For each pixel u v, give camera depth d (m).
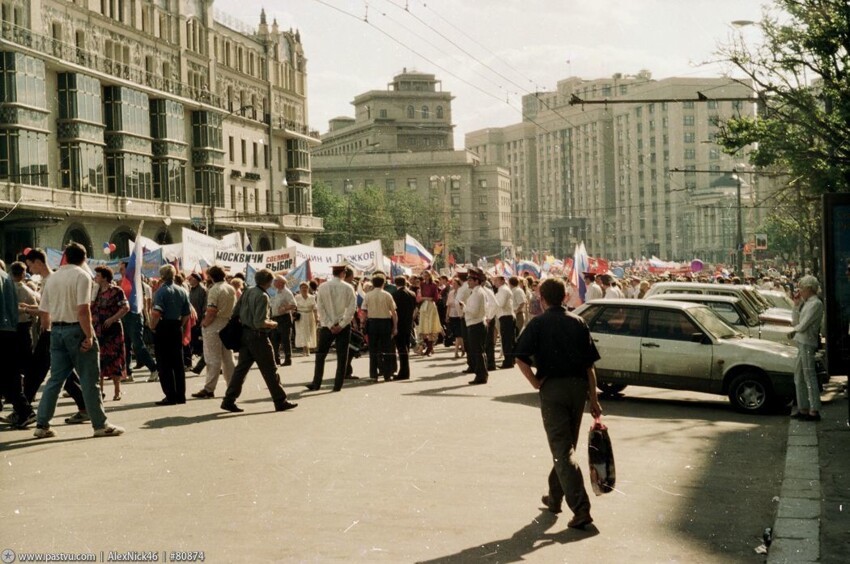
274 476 9.27
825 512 8.11
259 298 14.23
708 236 164.00
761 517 8.02
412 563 6.42
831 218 13.52
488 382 19.45
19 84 49.31
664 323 16.28
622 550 6.85
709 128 176.38
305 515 7.71
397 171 169.75
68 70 54.03
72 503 8.06
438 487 8.89
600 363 16.61
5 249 51.88
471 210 170.75
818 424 13.72
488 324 22.25
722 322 16.62
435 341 30.33
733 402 15.32
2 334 12.43
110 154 58.84
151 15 64.44
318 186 118.56
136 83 60.91
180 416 13.77
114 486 8.75
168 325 15.30
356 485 8.91
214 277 16.47
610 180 197.75
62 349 11.70
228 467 9.70
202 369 22.16
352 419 13.49
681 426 13.56
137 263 19.41
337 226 116.12
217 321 16.44
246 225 74.88
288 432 12.16
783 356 15.12
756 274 76.56
